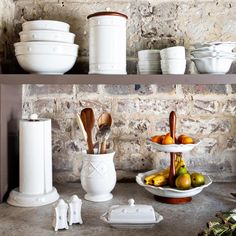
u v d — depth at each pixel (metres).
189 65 1.46
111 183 1.26
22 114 1.48
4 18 1.33
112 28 1.22
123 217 1.02
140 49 1.46
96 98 1.47
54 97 1.47
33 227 1.04
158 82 1.21
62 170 1.49
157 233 1.00
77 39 1.45
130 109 1.48
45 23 1.22
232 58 1.23
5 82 1.21
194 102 1.47
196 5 1.44
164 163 1.48
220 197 1.29
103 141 1.27
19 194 1.24
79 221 1.06
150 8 1.45
